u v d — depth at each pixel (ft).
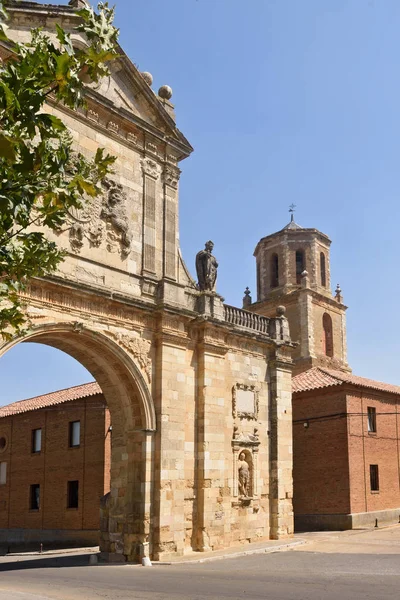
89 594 52.37
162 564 78.23
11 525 145.07
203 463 89.51
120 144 89.15
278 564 74.23
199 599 48.73
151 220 90.89
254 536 97.25
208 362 93.35
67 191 29.22
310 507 125.08
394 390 139.03
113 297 81.15
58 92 26.55
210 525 88.74
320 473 124.98
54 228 30.14
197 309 95.04
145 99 93.25
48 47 26.05
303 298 188.34
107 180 85.46
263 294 200.54
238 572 67.87
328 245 205.77
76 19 82.33
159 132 94.02
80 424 133.59
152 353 86.79
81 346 81.87
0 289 31.42
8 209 24.67
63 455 135.54
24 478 144.77
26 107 24.35
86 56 27.43
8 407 164.55
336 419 124.77
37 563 89.81
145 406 84.12
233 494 95.04
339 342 199.00
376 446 128.47
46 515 136.05
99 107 86.33
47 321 74.43
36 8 79.46
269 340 105.19
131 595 51.47
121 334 82.94
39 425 144.36
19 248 31.68
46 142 28.50
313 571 66.64
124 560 82.07
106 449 126.00
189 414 90.43
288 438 105.70
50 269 31.96
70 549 116.98
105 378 86.58
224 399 95.55
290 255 197.67
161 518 82.23
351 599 47.78
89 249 81.61
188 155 98.22
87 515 126.31
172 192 95.14
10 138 23.99
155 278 89.20
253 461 99.35
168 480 84.28
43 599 48.65
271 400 105.40
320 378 132.87
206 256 98.89
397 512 129.18
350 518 117.91
